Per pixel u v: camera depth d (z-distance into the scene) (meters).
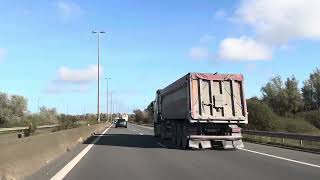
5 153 12.28
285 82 98.88
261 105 43.75
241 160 19.44
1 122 97.81
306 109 104.00
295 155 21.89
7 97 103.06
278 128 43.44
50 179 13.66
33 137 16.27
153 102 44.53
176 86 29.55
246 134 38.16
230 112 26.11
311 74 106.94
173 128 30.95
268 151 24.44
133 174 14.91
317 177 14.03
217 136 25.62
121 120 81.06
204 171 15.62
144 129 69.56
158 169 16.27
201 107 25.78
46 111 125.25
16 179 12.77
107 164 18.03
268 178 13.83
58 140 22.86
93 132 49.84
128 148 27.12
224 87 26.23
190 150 25.42
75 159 20.11
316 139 25.84
